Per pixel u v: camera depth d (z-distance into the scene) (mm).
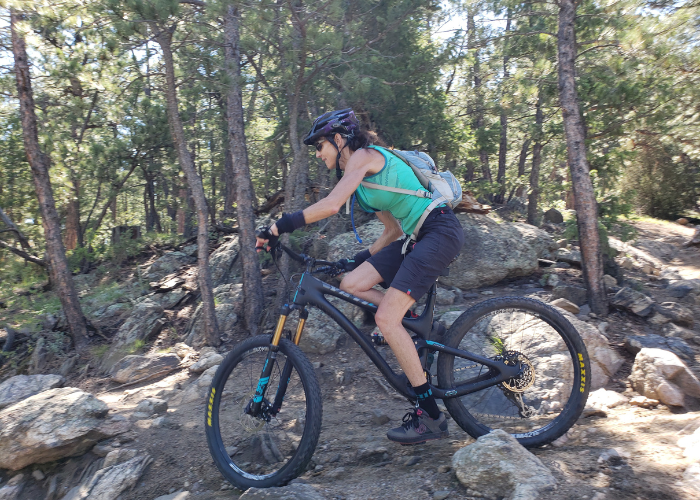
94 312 8641
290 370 2662
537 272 6758
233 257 9578
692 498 1854
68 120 12805
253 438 2979
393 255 2658
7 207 14289
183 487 2938
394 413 3740
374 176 2496
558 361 2984
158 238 13711
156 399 4410
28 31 6500
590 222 5422
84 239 16172
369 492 2350
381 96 9781
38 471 3336
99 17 6043
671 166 17141
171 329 7219
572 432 2863
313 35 6078
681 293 6004
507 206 18766
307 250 7984
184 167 6449
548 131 13016
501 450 2260
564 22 6133
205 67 7480
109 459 3264
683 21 6797
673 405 3219
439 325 2826
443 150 12930
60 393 3686
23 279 11766
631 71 7379
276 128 12055
